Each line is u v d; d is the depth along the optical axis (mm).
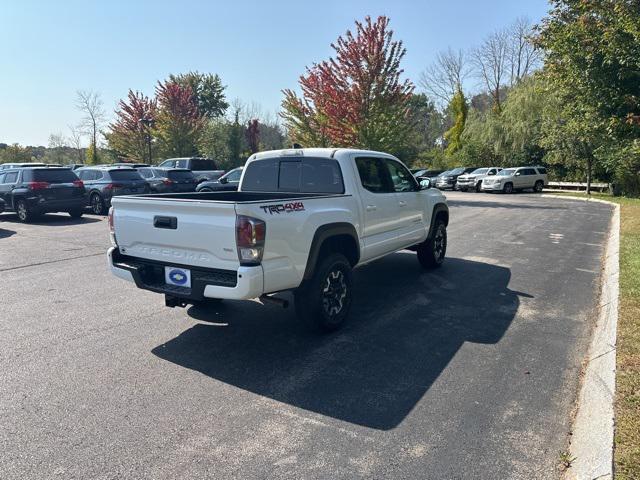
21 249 9875
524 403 3504
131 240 4785
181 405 3496
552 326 5168
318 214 4723
